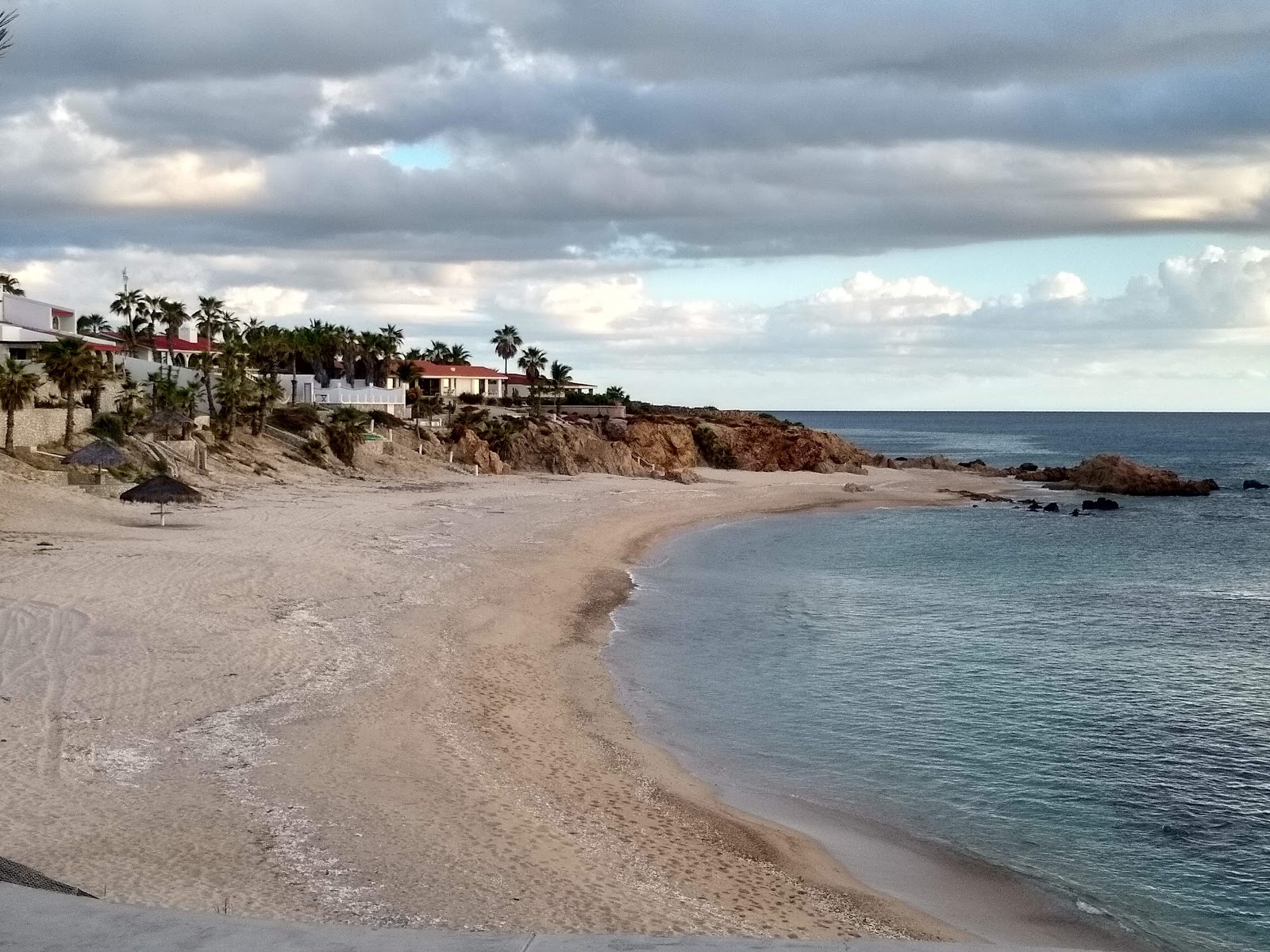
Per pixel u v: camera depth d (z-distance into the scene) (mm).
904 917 18062
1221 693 34156
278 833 17625
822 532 78188
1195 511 99625
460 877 16766
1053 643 41688
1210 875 20641
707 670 34812
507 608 40781
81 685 24984
